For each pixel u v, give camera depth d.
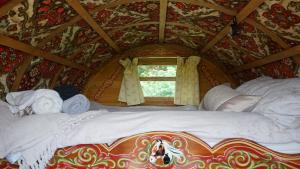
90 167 1.59
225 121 1.64
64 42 2.48
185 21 2.66
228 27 2.40
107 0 2.00
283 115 1.62
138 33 3.28
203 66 4.08
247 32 2.29
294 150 1.57
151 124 1.63
